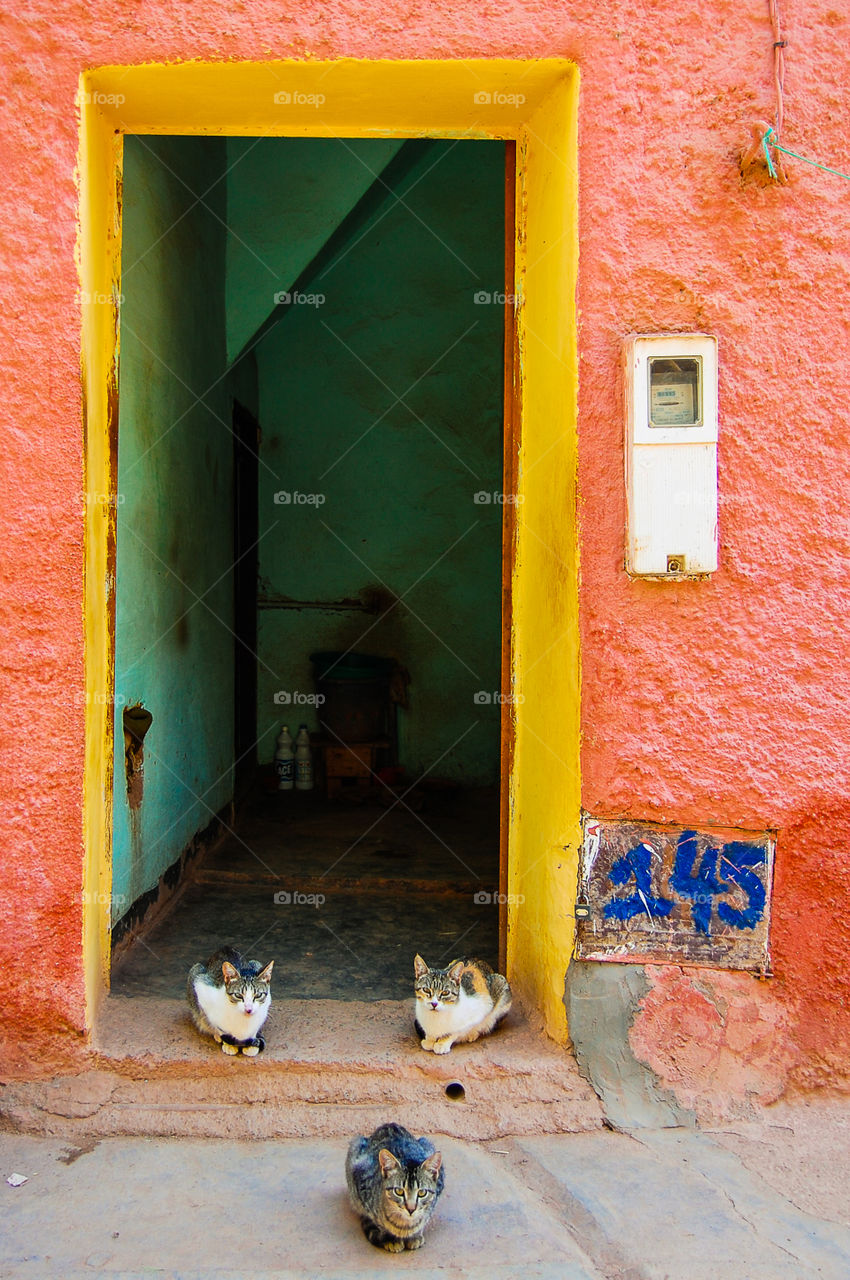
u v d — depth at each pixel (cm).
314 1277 232
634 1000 301
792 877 301
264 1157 279
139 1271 232
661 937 302
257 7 286
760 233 293
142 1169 272
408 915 455
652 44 289
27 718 291
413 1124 293
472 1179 271
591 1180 270
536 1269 237
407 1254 240
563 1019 307
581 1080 301
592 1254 245
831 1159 281
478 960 356
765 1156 282
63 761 293
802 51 293
